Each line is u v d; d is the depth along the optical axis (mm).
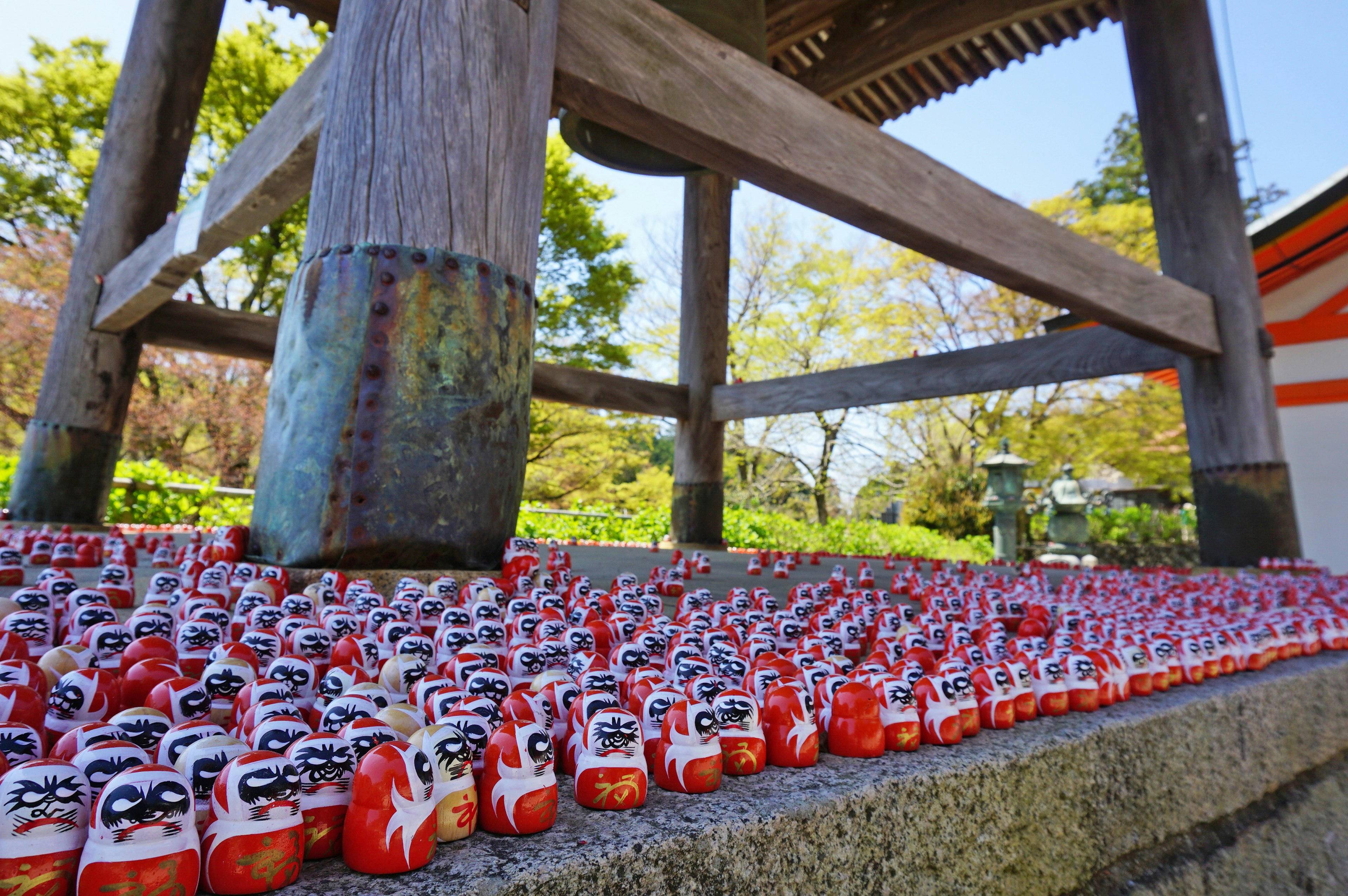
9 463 8617
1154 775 1842
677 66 3434
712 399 9477
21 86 15336
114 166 6750
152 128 6855
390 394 2445
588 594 2453
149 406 15570
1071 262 5309
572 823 1039
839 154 4031
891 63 7539
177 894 772
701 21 4094
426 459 2486
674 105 3402
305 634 1597
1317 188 8883
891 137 4297
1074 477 17078
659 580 3668
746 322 22375
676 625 2051
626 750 1122
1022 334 19656
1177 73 6961
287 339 2588
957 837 1356
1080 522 16016
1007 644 2248
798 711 1374
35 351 14922
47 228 16016
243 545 2631
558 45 3062
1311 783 2516
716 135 3545
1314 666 2760
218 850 811
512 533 2771
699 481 9430
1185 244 6852
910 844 1280
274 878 816
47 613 1829
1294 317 9883
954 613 2963
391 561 2445
